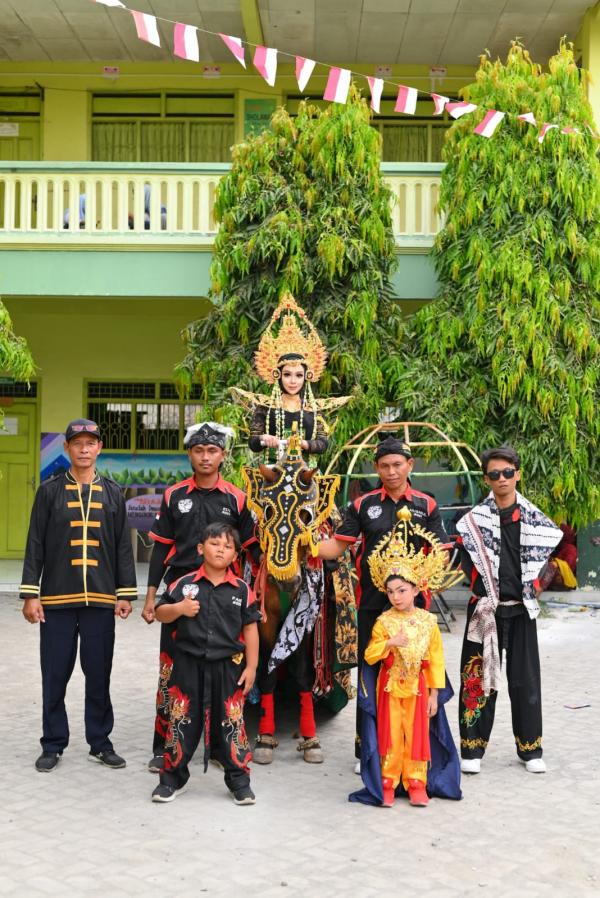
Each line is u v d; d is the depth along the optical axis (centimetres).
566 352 897
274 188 909
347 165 917
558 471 895
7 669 725
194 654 436
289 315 582
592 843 394
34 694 650
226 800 445
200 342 969
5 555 1342
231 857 377
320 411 568
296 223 892
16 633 870
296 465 476
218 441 483
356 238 902
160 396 1338
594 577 1054
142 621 945
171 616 442
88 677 496
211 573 443
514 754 524
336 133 908
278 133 933
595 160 910
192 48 621
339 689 576
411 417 933
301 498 473
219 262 930
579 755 518
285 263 912
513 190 895
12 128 1396
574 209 898
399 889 348
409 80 1395
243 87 1386
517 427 916
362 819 421
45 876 358
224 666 440
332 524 539
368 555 472
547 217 895
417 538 469
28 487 1342
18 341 909
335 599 513
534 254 898
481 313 900
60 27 1286
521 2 1195
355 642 517
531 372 889
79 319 1336
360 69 1390
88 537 494
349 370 902
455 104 751
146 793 454
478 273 899
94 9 1230
